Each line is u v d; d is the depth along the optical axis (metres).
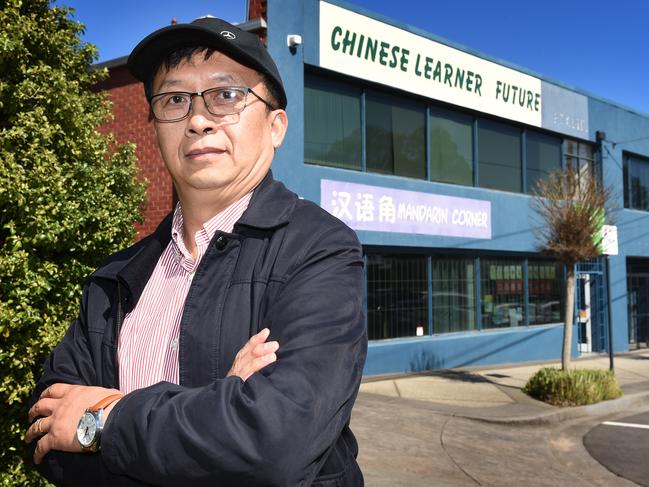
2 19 4.02
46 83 4.13
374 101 11.45
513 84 13.75
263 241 1.24
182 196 1.38
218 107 1.31
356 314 1.13
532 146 14.62
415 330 11.95
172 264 1.41
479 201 13.08
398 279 11.79
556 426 8.19
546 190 10.09
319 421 0.99
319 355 1.04
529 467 6.20
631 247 16.94
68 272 4.21
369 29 10.95
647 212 17.70
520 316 14.13
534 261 14.61
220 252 1.24
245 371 1.05
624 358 15.09
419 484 5.41
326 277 1.15
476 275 13.23
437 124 12.56
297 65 10.01
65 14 4.50
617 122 16.72
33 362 3.88
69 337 1.49
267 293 1.18
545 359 14.34
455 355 12.38
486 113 13.22
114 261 1.50
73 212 4.12
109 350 1.37
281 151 9.80
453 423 7.75
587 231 9.41
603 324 16.11
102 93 5.09
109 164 4.87
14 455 4.03
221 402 0.96
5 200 3.75
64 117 4.24
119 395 1.13
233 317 1.18
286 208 1.29
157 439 0.96
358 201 10.92
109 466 1.02
